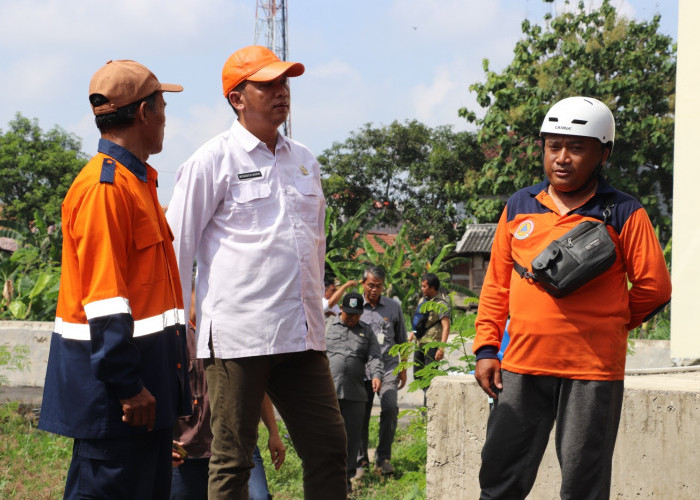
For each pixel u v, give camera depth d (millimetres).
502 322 3266
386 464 7512
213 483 3473
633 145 27984
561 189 3045
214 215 3551
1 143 52375
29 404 11086
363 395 7074
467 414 4492
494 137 29125
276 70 3482
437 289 9414
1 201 52094
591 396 2967
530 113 28391
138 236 2770
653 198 27188
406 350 5926
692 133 5680
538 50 29594
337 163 46594
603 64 28578
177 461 3520
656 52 28719
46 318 15805
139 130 2877
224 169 3504
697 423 3887
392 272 19578
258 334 3412
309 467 3578
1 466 7094
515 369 3107
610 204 3025
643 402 4051
